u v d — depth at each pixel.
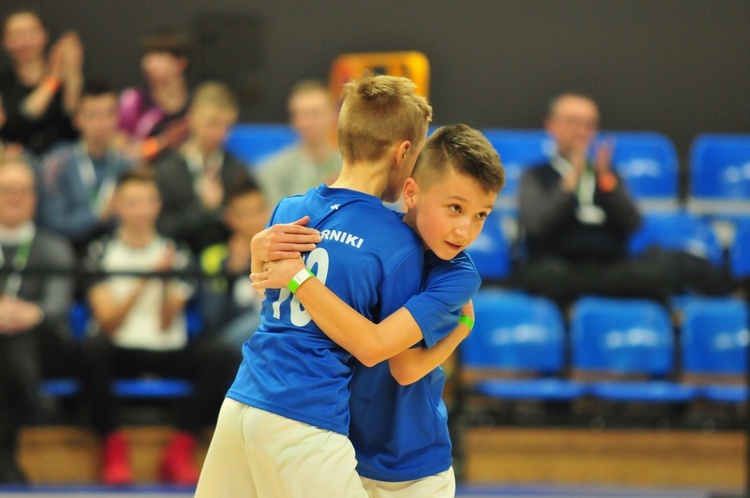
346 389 5.66
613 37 16.95
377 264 5.66
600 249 13.62
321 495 5.41
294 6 16.72
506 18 16.91
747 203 15.67
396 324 5.56
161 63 14.69
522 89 16.95
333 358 5.61
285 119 16.78
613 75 17.00
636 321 12.96
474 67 16.91
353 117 5.88
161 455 12.45
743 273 14.30
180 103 14.88
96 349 11.84
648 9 16.94
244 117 16.67
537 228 13.59
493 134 16.55
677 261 13.59
